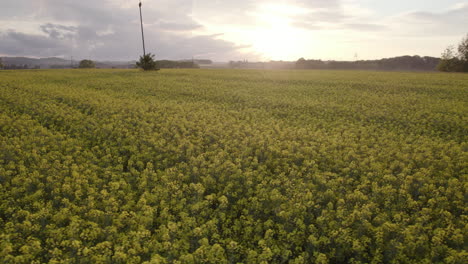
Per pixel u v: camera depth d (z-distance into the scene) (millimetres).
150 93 29109
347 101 26266
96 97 24203
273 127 16812
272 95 29312
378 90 33469
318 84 38969
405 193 9008
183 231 7289
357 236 7117
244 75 52031
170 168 10367
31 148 12500
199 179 10141
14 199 8766
